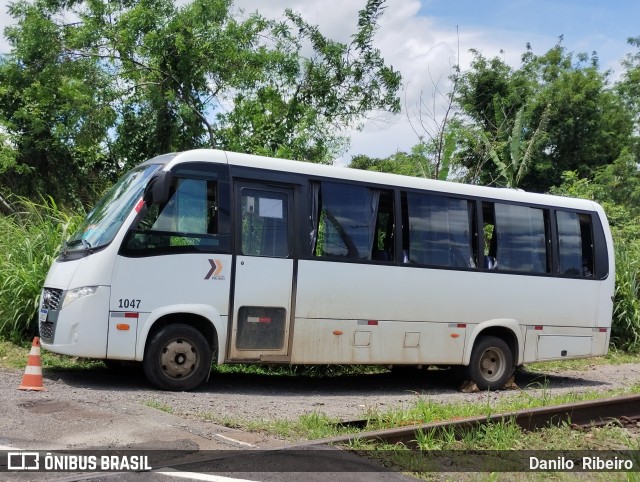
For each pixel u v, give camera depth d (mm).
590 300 12844
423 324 11156
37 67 21719
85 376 10039
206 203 9703
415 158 22562
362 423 7855
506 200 12219
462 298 11523
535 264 12359
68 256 9625
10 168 21672
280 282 10039
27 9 21812
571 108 32188
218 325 9625
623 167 30344
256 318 9883
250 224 9938
